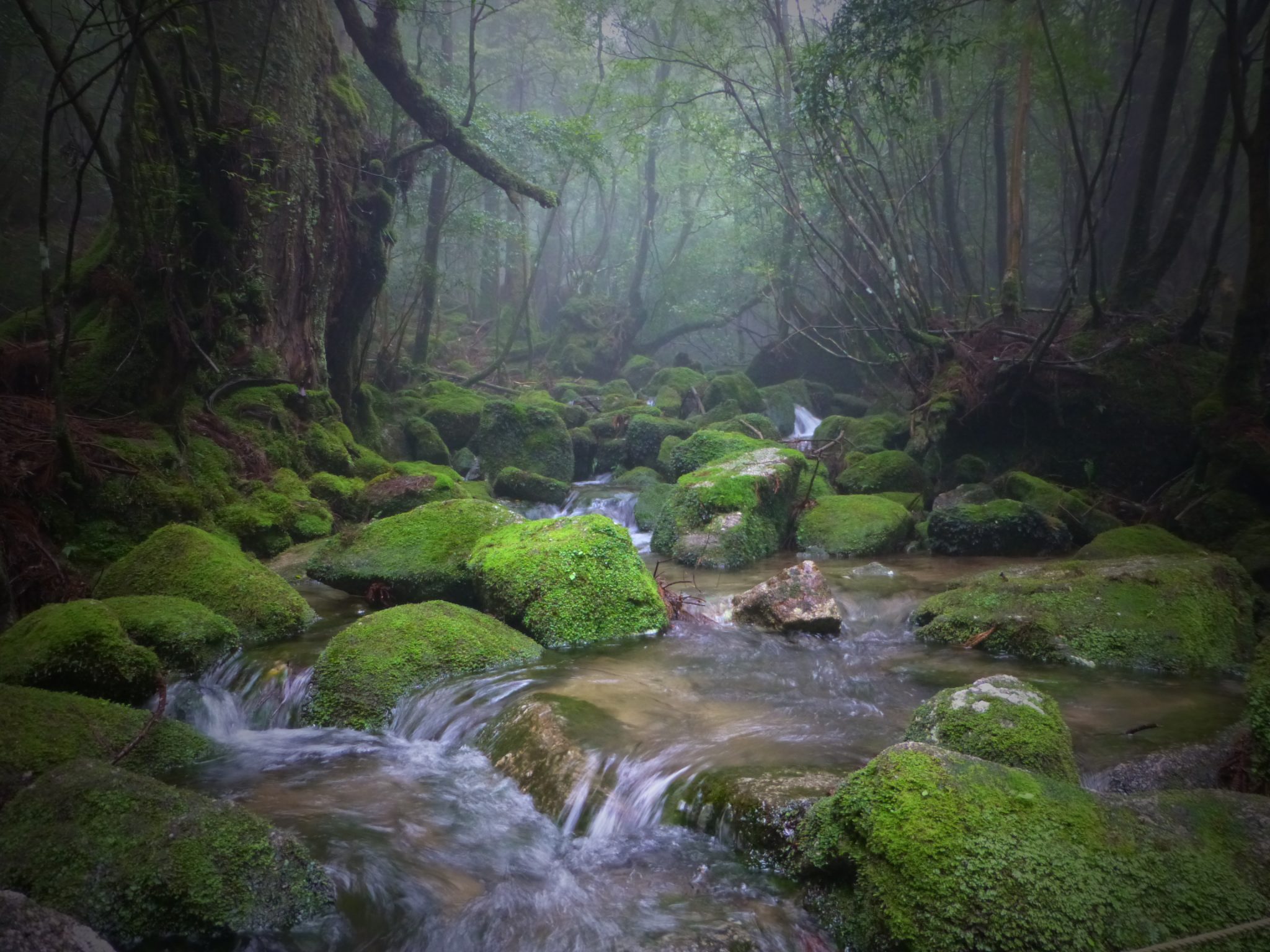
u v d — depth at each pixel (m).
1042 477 12.39
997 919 2.58
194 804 3.42
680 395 20.48
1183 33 12.66
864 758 4.21
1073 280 11.29
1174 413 11.67
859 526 10.48
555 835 3.95
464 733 4.95
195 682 5.69
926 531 10.57
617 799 4.02
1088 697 5.25
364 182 12.56
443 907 3.38
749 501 10.24
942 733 3.96
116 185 7.98
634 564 7.00
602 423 17.23
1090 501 11.27
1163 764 4.02
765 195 22.27
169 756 4.59
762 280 25.84
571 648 6.32
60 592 6.33
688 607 7.53
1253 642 6.27
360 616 7.09
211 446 9.12
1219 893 2.57
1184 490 10.42
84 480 7.21
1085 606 6.34
